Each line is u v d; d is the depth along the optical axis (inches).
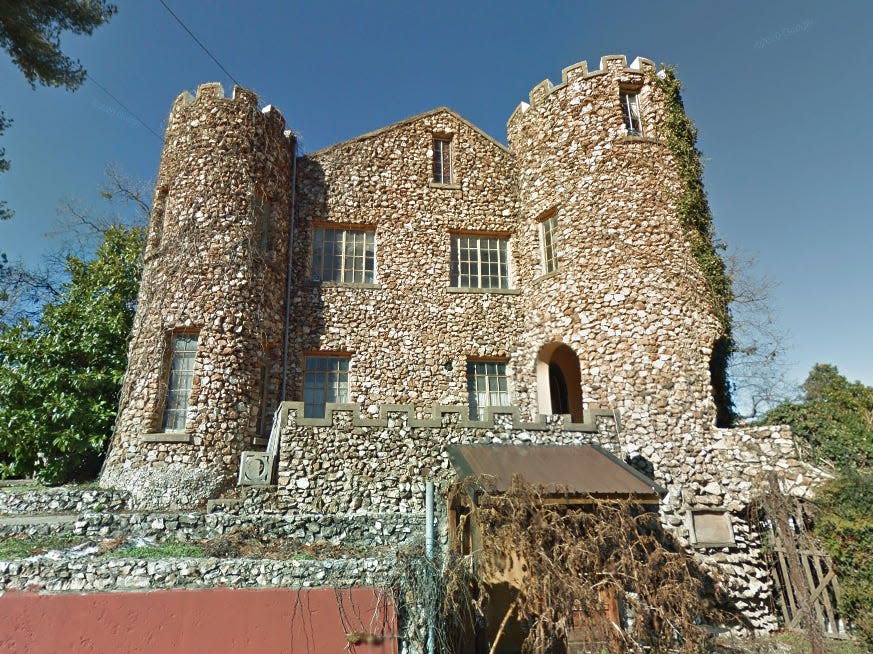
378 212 604.1
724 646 355.9
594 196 538.3
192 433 433.7
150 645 253.4
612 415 469.7
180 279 477.1
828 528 379.6
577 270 531.5
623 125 548.1
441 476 403.9
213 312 468.8
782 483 415.2
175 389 460.1
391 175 619.5
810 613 358.9
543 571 289.0
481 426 425.7
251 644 261.7
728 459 442.6
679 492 435.2
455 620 304.2
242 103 533.3
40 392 494.9
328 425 407.8
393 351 562.3
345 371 562.9
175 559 300.2
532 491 316.8
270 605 269.9
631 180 529.7
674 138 547.5
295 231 579.8
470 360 583.8
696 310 497.7
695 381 472.7
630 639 281.4
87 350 521.3
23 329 547.5
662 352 478.6
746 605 394.9
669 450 450.3
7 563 290.2
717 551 416.2
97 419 498.3
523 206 608.7
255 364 482.0
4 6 374.3
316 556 336.2
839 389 605.6
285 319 542.0
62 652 247.1
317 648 268.1
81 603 255.4
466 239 624.4
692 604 302.0
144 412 443.5
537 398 548.7
